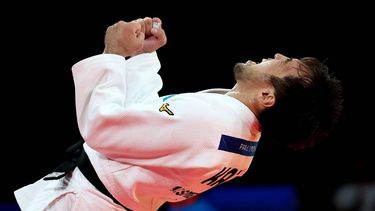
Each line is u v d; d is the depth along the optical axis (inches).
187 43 834.2
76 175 279.0
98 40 796.0
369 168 708.7
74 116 801.6
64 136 797.2
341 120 788.6
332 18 832.3
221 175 264.7
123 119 255.8
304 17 831.7
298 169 771.4
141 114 256.2
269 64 273.1
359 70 834.8
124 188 265.6
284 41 836.0
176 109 257.3
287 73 267.7
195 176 257.1
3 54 785.6
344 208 677.9
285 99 264.4
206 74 835.4
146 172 262.2
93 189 271.3
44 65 796.6
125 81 273.6
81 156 280.5
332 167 759.1
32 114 794.2
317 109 267.6
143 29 288.5
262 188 635.5
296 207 633.6
